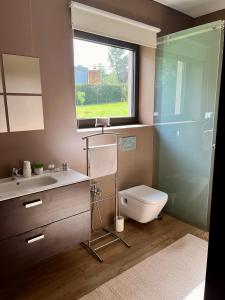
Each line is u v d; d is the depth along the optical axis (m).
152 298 1.62
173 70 2.62
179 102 2.61
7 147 1.81
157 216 2.69
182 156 2.68
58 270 1.89
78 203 1.80
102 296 1.63
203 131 2.43
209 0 2.60
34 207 1.55
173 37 2.55
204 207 2.51
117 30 2.28
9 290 1.69
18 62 1.78
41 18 1.85
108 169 2.24
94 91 2.45
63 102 2.07
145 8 2.53
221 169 0.63
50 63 1.95
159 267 1.92
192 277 1.81
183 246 2.21
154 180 3.04
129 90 2.87
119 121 2.78
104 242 2.27
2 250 1.45
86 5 2.00
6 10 1.68
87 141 2.13
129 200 2.43
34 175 1.86
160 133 2.88
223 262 0.67
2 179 1.78
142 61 2.84
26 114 1.87
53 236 1.69
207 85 2.33
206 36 2.27
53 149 2.06
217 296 0.70
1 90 1.74
